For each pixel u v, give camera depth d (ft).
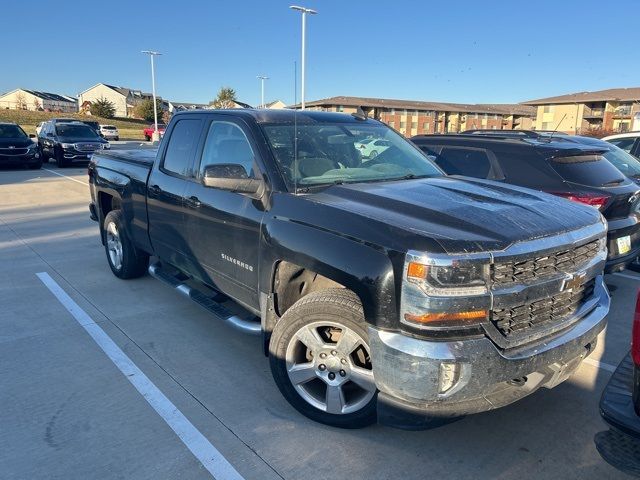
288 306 11.70
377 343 9.00
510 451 10.24
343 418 10.44
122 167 18.84
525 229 9.25
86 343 14.79
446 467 9.73
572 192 17.52
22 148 64.44
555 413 11.59
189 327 15.96
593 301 10.57
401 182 12.42
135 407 11.54
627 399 7.98
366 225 9.46
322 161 12.54
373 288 8.98
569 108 203.10
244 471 9.52
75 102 409.28
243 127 13.05
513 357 8.79
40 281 20.30
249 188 11.97
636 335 7.86
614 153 24.25
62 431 10.62
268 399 11.92
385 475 9.47
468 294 8.43
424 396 8.63
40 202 40.52
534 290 9.04
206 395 12.07
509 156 19.65
